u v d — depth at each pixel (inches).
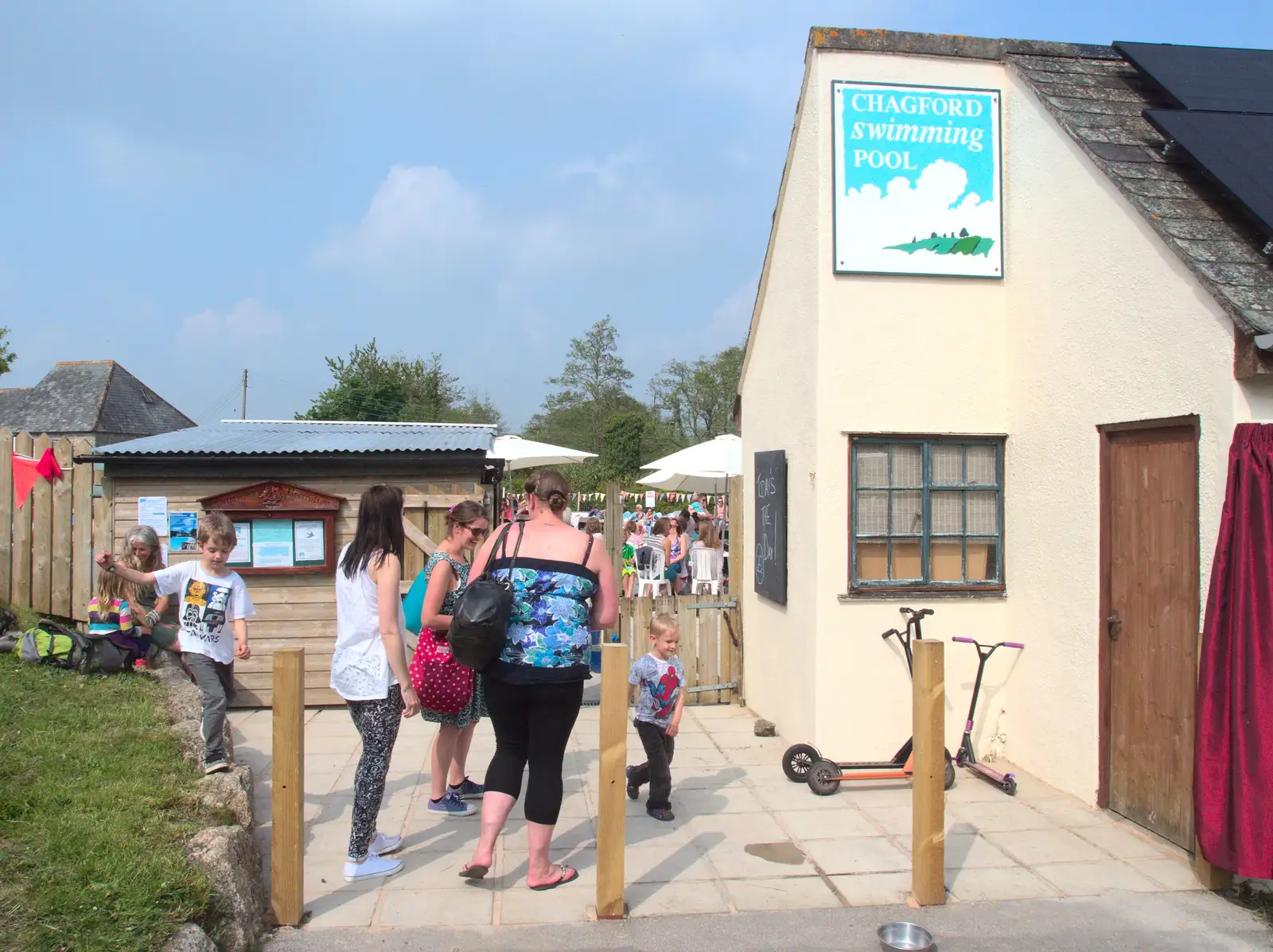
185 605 205.5
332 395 2041.1
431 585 202.4
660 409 2564.0
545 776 172.2
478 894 172.9
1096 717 220.1
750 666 320.5
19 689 237.6
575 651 168.6
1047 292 238.7
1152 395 198.4
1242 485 169.9
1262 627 164.9
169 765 194.7
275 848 159.5
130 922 129.7
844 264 250.8
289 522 313.0
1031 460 246.5
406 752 268.4
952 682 256.5
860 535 253.1
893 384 253.4
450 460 322.0
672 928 160.6
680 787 237.0
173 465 312.0
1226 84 243.1
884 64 253.9
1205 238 190.5
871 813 219.0
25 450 349.7
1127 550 210.7
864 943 155.9
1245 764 165.5
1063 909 169.0
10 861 142.0
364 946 152.9
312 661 315.3
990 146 257.9
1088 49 268.7
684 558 549.6
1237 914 167.5
